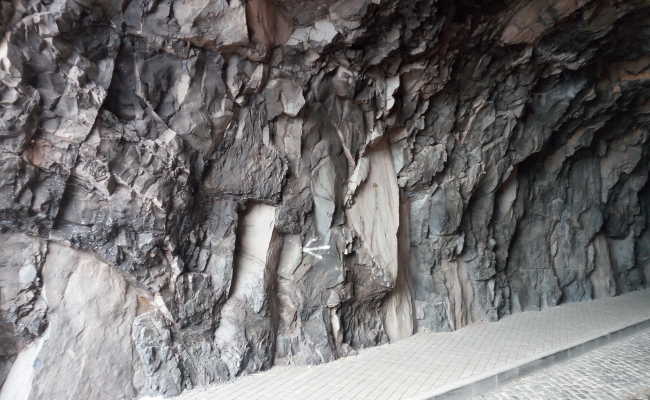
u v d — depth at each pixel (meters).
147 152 5.45
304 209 7.37
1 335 5.16
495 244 10.95
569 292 12.71
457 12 7.28
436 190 9.53
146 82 5.59
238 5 5.64
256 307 6.73
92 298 5.57
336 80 7.34
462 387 5.82
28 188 4.77
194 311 6.20
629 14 8.60
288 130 7.20
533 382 6.46
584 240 13.16
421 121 8.85
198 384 5.99
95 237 5.38
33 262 5.20
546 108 10.83
